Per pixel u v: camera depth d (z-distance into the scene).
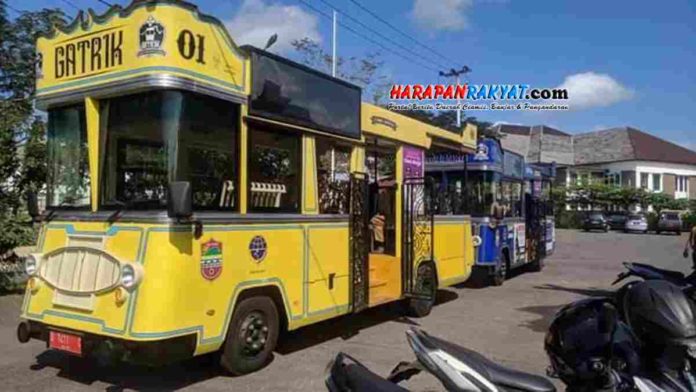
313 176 7.57
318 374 6.57
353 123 8.32
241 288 6.32
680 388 3.70
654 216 46.66
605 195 52.88
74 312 5.86
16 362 6.89
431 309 10.70
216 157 6.16
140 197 5.82
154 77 5.65
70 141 6.52
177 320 5.57
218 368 6.51
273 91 6.85
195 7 5.91
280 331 7.23
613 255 24.58
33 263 6.27
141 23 5.75
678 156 62.22
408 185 9.66
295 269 7.15
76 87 6.25
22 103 12.00
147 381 6.23
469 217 12.20
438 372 3.38
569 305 4.12
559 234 42.41
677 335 3.66
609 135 64.56
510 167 15.27
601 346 3.76
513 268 16.52
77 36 6.28
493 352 7.75
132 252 5.61
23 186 10.77
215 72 6.12
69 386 6.04
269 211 6.82
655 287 3.87
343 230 8.07
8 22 13.77
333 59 29.00
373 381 3.33
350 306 8.14
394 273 9.51
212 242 5.98
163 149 5.75
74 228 6.11
